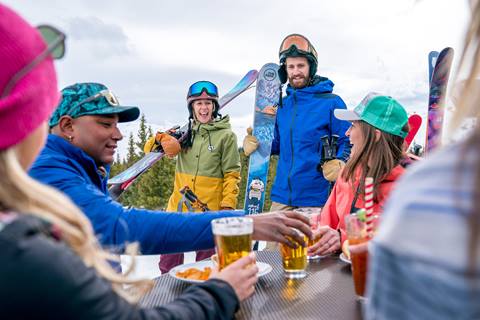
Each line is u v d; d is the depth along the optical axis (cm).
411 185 46
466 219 39
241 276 105
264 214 153
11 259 59
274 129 393
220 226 125
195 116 376
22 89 70
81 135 177
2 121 68
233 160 366
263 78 404
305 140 350
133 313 72
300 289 139
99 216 151
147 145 427
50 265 61
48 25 80
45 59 76
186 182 374
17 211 68
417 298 42
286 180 357
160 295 136
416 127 279
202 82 367
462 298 39
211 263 167
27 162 77
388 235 45
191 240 149
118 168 1802
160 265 362
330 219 244
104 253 87
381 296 46
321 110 349
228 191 363
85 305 63
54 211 72
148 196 1559
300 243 149
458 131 53
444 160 44
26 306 59
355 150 234
